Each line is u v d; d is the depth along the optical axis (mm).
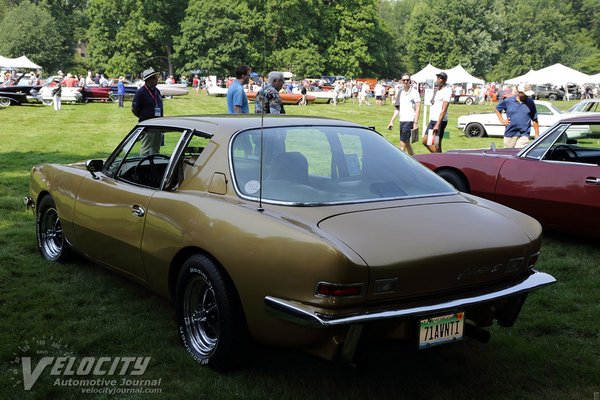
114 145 14133
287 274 2688
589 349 3607
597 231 5742
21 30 78375
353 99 44312
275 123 3668
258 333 2893
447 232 2908
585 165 5805
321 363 3316
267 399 2936
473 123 19359
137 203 3689
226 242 2943
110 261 4125
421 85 45281
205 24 71438
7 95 26453
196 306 3363
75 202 4441
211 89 43219
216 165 3367
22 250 5449
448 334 2842
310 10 76938
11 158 11547
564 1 111625
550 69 45312
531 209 6137
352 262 2543
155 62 78500
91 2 74062
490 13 95000
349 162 3551
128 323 3875
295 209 3006
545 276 3168
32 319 3904
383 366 3311
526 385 3141
